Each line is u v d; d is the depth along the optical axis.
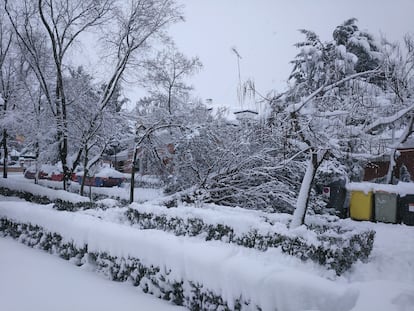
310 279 3.51
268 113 8.50
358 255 6.18
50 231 6.78
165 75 20.45
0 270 5.53
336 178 11.49
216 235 6.78
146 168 18.41
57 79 17.16
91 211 8.54
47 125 17.33
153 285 4.71
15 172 44.84
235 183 11.85
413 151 15.61
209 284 4.04
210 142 13.18
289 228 6.59
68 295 4.60
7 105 19.69
